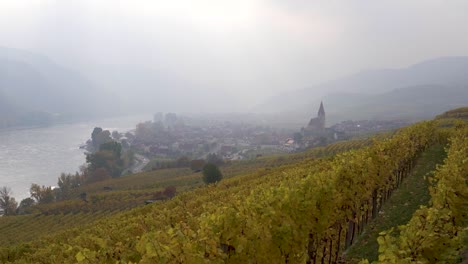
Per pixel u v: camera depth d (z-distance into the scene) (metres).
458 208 11.70
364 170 17.20
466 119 69.00
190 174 103.75
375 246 15.94
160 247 7.39
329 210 13.92
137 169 157.25
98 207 74.75
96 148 199.00
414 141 30.83
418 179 26.70
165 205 38.25
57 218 70.38
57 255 21.59
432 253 8.33
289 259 11.50
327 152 89.44
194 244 8.25
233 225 9.66
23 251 30.31
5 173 151.88
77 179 111.69
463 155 18.86
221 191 37.16
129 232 21.75
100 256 9.75
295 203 12.38
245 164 105.06
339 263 15.90
